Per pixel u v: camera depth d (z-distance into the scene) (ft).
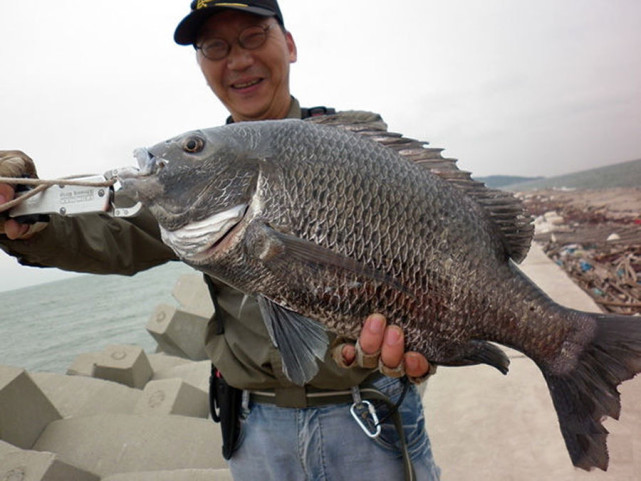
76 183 2.13
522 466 3.94
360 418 2.64
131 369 8.02
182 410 6.48
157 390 6.61
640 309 9.43
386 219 2.15
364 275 2.13
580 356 2.34
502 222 2.35
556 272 10.07
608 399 2.27
